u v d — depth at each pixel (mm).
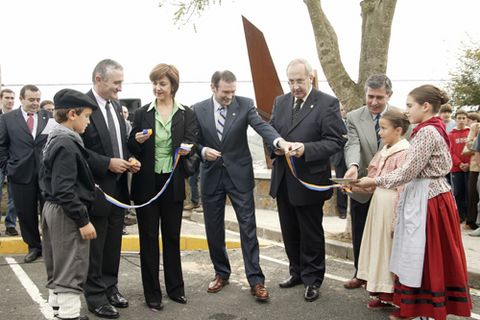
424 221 3457
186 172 4176
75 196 3326
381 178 3637
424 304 3484
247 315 4059
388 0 5918
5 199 8320
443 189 3514
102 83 3965
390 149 4016
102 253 4016
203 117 4535
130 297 4516
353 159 4359
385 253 3820
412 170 3473
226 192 4543
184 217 8312
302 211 4371
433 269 3414
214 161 4484
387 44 6031
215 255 4664
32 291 4703
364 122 4473
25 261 5730
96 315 3996
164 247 4305
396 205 3740
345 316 4004
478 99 20156
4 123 5742
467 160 7441
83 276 3455
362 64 6152
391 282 3789
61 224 3391
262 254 6020
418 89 3596
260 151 10180
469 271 4637
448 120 8016
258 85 9211
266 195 8680
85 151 3529
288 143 4176
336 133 4254
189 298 4469
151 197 4125
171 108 4211
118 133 4102
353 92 6207
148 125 4109
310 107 4359
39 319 3998
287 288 4684
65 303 3365
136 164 3969
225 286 4785
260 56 9164
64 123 3475
